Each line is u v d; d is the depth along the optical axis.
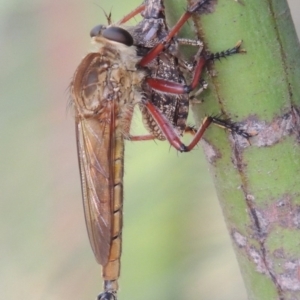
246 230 0.23
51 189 0.26
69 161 0.26
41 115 0.26
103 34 0.25
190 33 0.23
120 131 0.25
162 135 0.25
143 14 0.25
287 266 0.23
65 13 0.26
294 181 0.23
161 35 0.25
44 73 0.26
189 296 0.26
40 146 0.26
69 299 0.26
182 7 0.23
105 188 0.25
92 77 0.25
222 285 0.26
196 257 0.26
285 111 0.23
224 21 0.23
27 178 0.26
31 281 0.26
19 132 0.26
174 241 0.26
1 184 0.26
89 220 0.25
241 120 0.23
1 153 0.26
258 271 0.23
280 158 0.23
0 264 0.26
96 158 0.25
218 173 0.23
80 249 0.26
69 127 0.26
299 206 0.23
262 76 0.23
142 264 0.26
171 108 0.25
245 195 0.23
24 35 0.26
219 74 0.23
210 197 0.26
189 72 0.24
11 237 0.26
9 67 0.26
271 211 0.23
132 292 0.26
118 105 0.25
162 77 0.25
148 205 0.25
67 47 0.26
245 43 0.23
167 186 0.25
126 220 0.25
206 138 0.23
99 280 0.26
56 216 0.26
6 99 0.26
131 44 0.25
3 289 0.26
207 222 0.26
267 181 0.23
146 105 0.25
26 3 0.26
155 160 0.25
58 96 0.26
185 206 0.25
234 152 0.23
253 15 0.23
